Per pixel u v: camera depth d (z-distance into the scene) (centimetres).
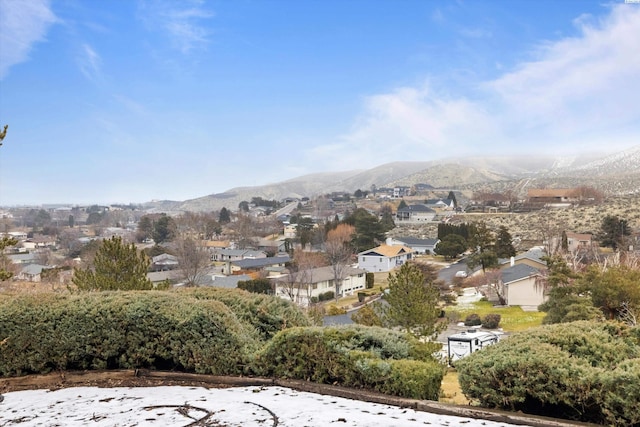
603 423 449
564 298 2302
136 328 721
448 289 4825
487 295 4741
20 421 521
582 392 452
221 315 694
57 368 729
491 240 6191
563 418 473
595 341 520
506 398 490
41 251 9625
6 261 4628
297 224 12306
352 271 6019
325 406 534
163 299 747
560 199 12800
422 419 484
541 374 472
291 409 525
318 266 6116
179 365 719
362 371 575
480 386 509
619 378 429
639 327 556
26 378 704
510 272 4700
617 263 3098
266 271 6769
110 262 1394
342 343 614
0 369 711
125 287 1348
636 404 418
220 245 10200
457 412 498
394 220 13388
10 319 715
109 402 582
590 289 2145
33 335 718
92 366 735
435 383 565
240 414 516
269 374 657
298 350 638
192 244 6397
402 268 1895
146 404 568
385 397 547
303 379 631
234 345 673
